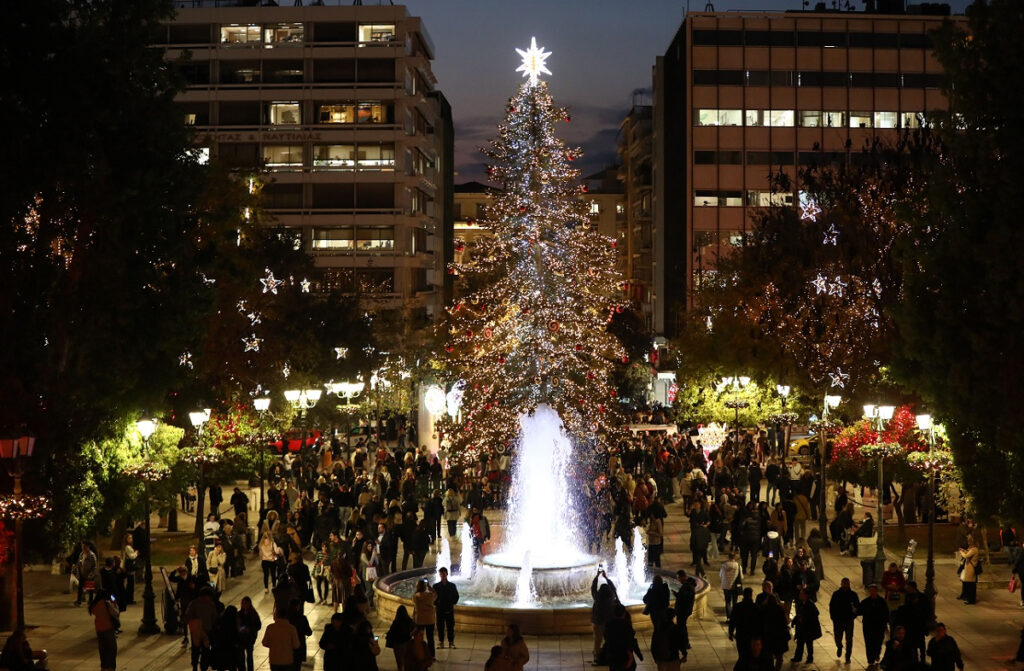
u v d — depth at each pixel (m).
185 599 23.83
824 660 23.50
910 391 28.02
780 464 51.81
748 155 101.38
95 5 26.75
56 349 26.33
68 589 29.25
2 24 25.12
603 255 62.25
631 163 132.88
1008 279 23.41
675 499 48.38
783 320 50.78
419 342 84.00
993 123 24.70
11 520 24.19
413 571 30.97
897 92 101.44
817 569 29.98
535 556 31.94
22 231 25.44
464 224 146.25
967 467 25.64
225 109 91.81
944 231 25.91
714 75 101.25
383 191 91.56
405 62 92.31
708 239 101.00
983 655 23.22
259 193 46.38
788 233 55.50
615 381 89.31
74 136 25.78
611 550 35.97
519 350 58.59
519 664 18.41
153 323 28.16
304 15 91.31
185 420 34.38
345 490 37.66
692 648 24.77
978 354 24.11
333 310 63.22
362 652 19.03
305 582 26.69
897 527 39.16
